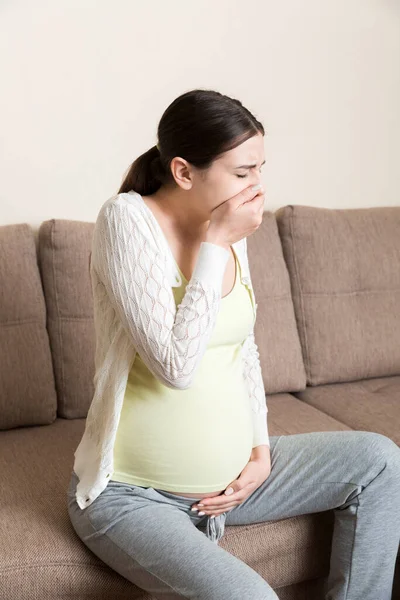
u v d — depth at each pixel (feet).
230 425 5.01
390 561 5.46
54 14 7.32
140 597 5.06
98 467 4.86
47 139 7.53
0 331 6.68
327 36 8.55
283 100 8.50
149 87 7.84
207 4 7.92
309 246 8.00
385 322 8.16
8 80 7.29
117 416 4.79
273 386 7.63
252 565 5.48
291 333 7.77
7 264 6.78
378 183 9.19
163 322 4.60
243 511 5.43
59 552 4.88
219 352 5.11
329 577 5.59
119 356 4.83
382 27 8.80
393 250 8.36
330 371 7.94
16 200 7.54
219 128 4.66
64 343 6.93
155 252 4.74
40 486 5.61
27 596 4.77
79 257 6.97
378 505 5.33
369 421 7.02
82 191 7.77
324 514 5.69
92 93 7.61
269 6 8.21
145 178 5.15
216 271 4.73
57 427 6.76
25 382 6.67
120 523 4.74
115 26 7.57
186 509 5.03
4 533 5.01
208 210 4.91
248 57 8.23
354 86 8.81
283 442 5.65
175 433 4.88
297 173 8.74
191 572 4.38
